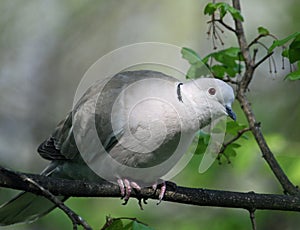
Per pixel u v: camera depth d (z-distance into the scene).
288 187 9.40
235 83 9.96
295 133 15.26
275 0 17.73
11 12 17.91
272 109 15.72
